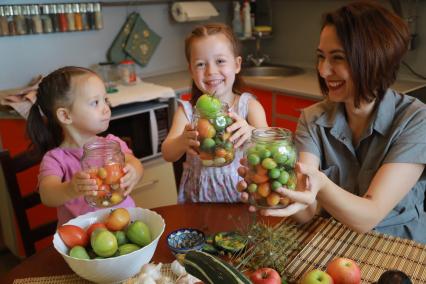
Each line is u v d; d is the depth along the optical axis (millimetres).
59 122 1374
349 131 1295
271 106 2658
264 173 890
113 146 1102
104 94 1372
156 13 3074
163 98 2525
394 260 973
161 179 2584
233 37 1504
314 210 1170
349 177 1326
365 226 1063
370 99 1183
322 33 1179
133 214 1072
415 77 2641
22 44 2537
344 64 1139
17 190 1418
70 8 2627
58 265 1041
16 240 2311
